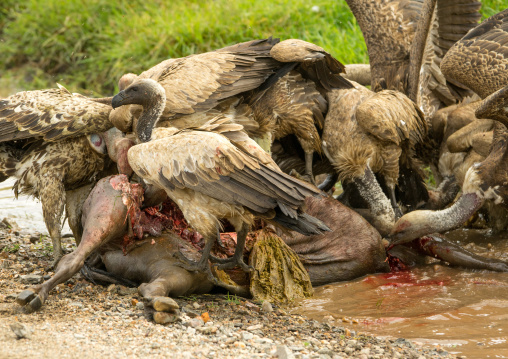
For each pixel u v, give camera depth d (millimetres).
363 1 27500
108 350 13938
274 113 22219
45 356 13383
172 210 20266
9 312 16188
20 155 20688
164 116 20125
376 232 21703
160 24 43969
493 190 22594
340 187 30438
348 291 20234
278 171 16781
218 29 42438
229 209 17047
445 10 26609
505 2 35156
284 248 20125
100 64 44500
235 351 14477
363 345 15680
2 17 52781
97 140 20406
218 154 16438
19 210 27734
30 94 20531
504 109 20922
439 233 23109
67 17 47656
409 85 25266
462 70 23984
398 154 23375
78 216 21234
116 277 19125
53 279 16828
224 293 19359
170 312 16062
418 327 17062
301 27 41188
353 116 23172
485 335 16375
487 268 21641
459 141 24312
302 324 17172
